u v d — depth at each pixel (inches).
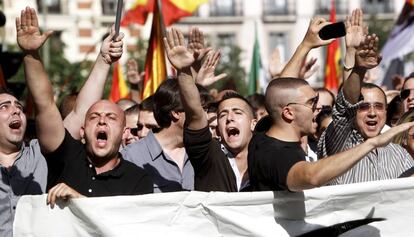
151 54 815.7
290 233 471.2
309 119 475.2
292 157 454.0
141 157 559.8
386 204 474.0
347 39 535.2
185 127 508.1
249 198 472.1
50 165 510.0
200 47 516.7
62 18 3491.6
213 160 516.1
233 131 575.8
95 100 564.4
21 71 1658.5
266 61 3656.5
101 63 567.8
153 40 816.3
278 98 476.1
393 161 540.4
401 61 1149.1
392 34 1104.8
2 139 542.0
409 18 1092.5
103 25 3538.4
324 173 427.8
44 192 538.9
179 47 492.4
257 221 473.4
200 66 618.8
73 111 564.1
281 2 3693.4
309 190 470.0
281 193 469.4
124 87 1099.9
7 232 507.2
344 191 470.6
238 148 576.4
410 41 1090.7
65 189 480.1
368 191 471.5
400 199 473.7
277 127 478.0
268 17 3666.3
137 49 2699.3
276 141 468.4
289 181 444.1
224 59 3063.5
